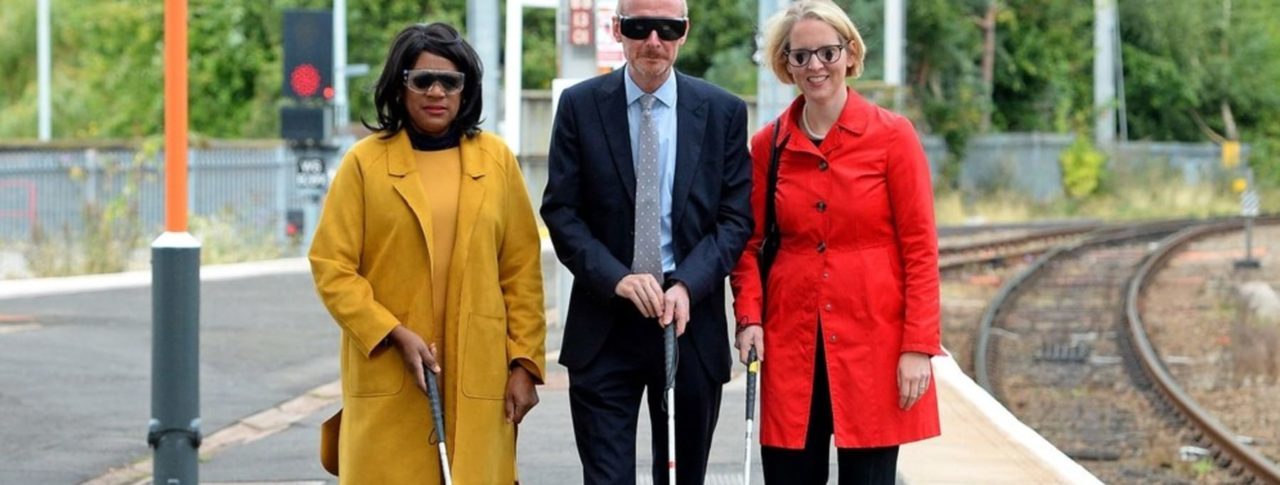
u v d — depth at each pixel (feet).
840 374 19.90
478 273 19.04
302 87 72.33
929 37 166.20
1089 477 27.71
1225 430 38.75
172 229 21.95
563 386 37.27
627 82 19.51
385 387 19.03
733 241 19.45
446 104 18.89
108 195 92.43
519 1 47.98
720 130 19.56
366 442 19.11
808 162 19.83
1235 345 52.31
